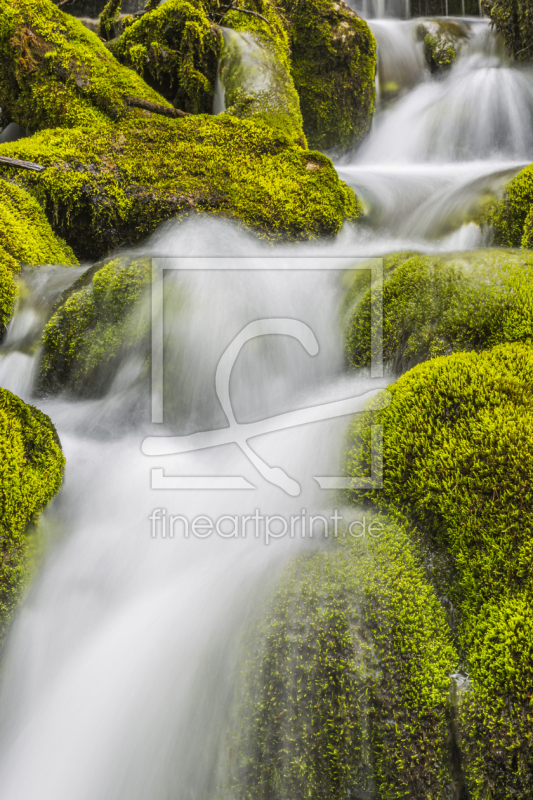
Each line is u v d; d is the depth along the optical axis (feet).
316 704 7.45
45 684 9.33
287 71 27.50
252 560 9.01
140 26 25.73
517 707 6.90
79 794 8.44
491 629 7.39
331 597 8.00
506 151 29.12
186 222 19.13
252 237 18.86
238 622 8.25
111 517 10.57
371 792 7.27
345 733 7.32
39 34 23.02
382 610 7.86
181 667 8.35
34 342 15.65
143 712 8.38
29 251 18.15
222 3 28.50
